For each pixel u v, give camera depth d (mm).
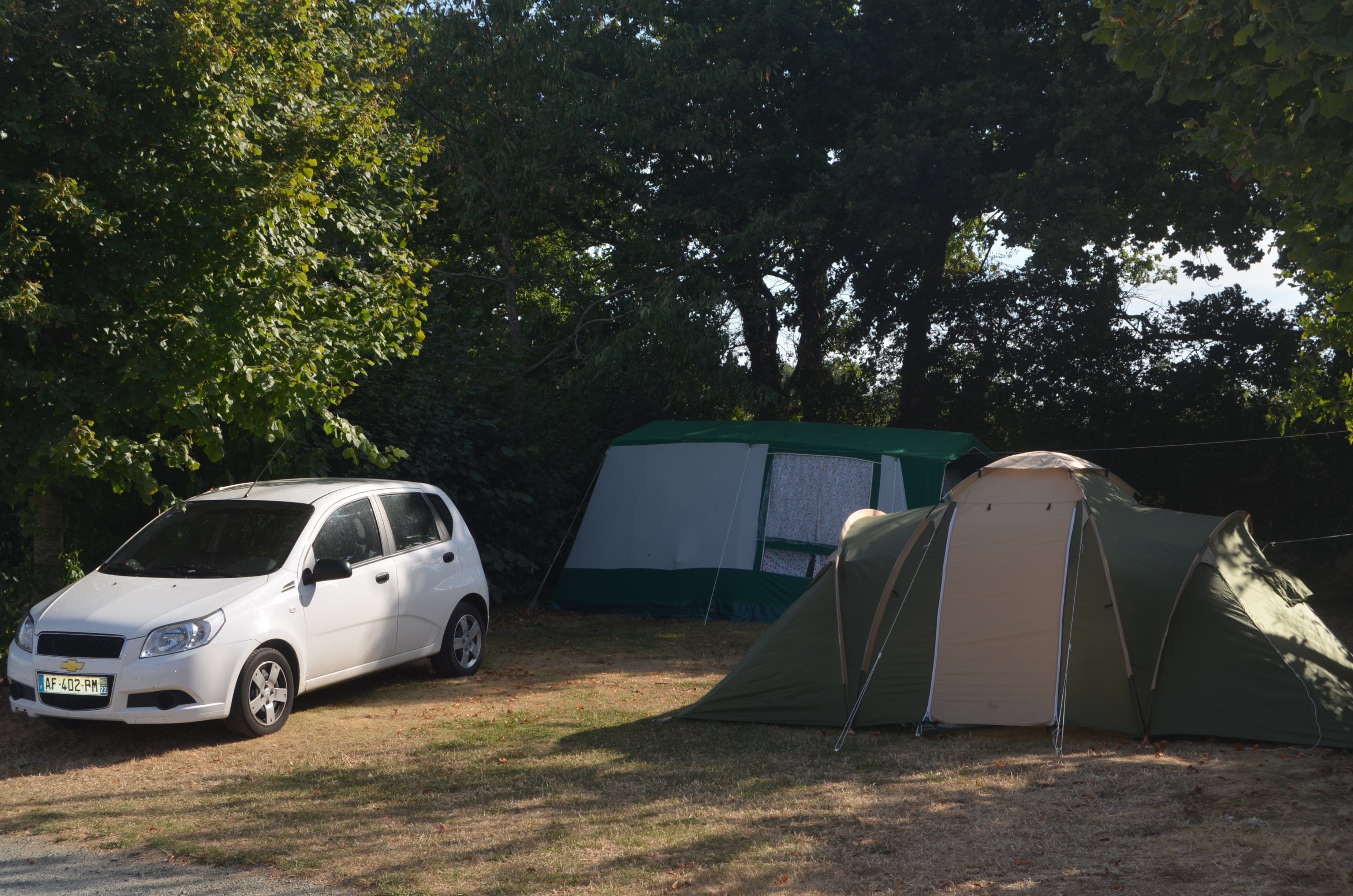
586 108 17203
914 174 17031
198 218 8523
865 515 9523
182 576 8133
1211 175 16656
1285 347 18844
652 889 4805
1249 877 4719
